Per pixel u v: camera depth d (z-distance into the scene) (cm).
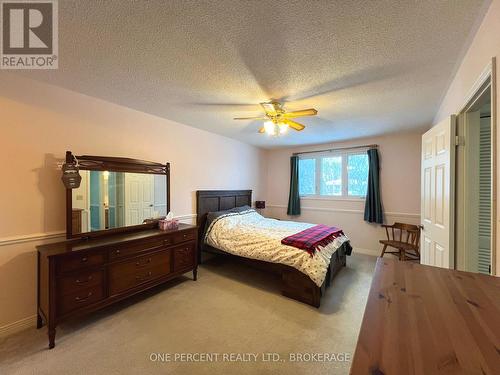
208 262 402
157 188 324
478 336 65
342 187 481
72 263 202
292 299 269
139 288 254
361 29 143
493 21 121
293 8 127
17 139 210
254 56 174
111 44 162
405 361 57
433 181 236
